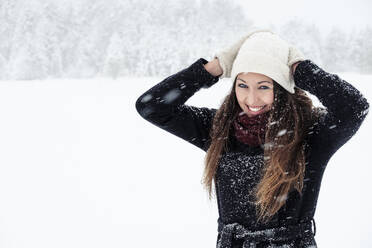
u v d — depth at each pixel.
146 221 4.27
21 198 5.05
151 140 7.89
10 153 7.32
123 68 33.91
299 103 1.68
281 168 1.59
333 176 5.37
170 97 1.74
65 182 5.63
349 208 4.37
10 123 10.39
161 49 34.94
